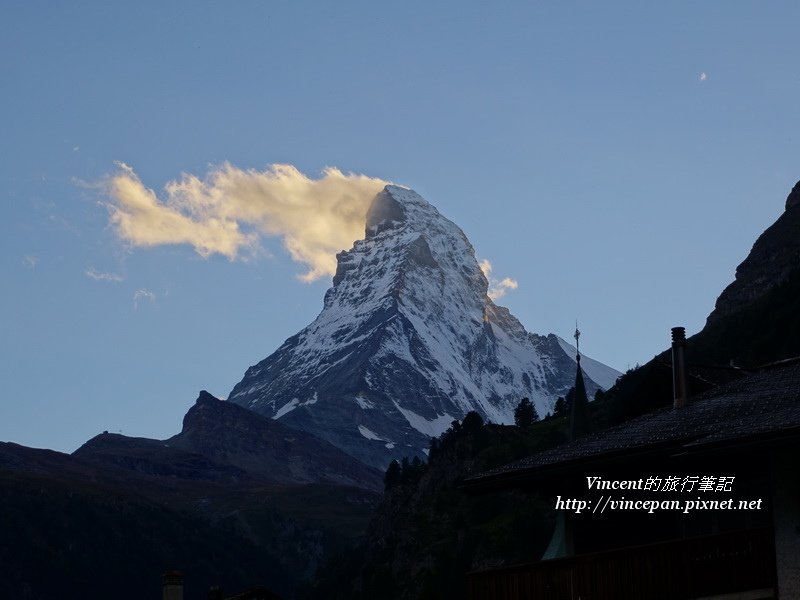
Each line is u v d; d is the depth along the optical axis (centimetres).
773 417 3002
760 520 3256
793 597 2920
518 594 3391
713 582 3039
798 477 2964
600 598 3206
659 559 3122
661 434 3375
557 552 3834
